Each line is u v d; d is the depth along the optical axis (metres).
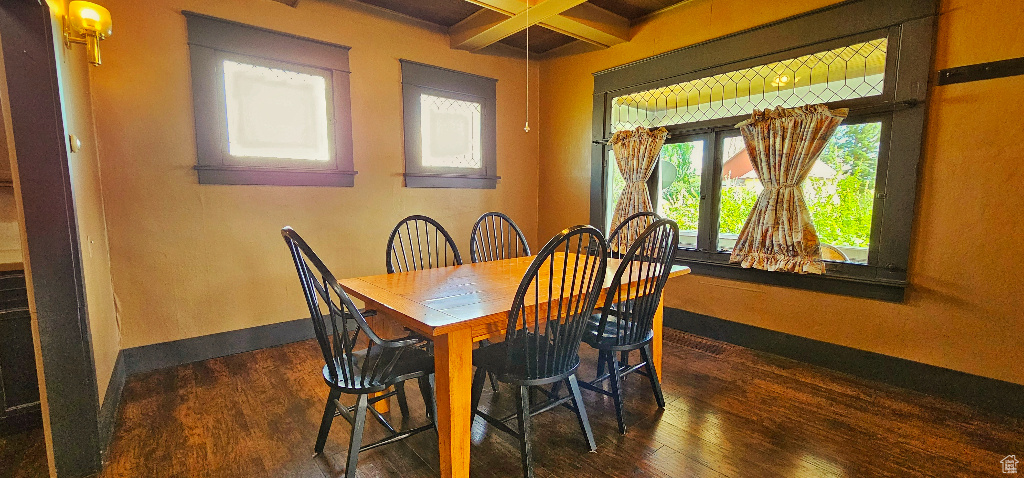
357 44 3.15
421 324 1.39
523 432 1.56
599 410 2.14
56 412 1.58
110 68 2.36
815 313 2.66
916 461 1.72
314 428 1.97
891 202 2.34
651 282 1.92
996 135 2.04
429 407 1.89
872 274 2.43
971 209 2.12
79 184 1.82
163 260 2.59
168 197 2.57
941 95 2.17
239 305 2.86
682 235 3.38
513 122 4.11
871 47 2.43
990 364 2.12
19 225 1.50
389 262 2.39
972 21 2.07
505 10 2.76
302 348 2.96
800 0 2.60
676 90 3.31
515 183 4.19
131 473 1.65
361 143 3.22
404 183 3.46
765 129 2.68
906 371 2.36
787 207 2.63
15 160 1.47
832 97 2.61
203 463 1.72
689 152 3.28
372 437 1.92
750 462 1.72
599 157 3.74
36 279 1.53
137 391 2.31
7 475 1.67
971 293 2.15
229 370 2.60
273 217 2.93
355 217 3.25
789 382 2.44
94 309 1.90
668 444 1.85
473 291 1.81
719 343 3.07
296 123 2.99
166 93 2.53
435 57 3.55
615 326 2.11
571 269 2.29
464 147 3.82
